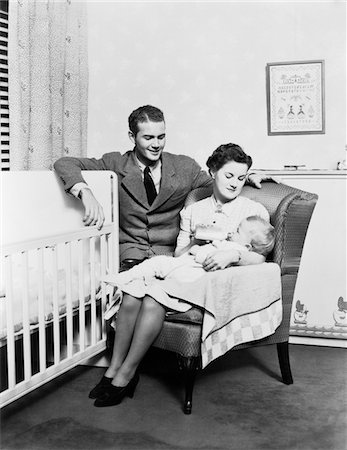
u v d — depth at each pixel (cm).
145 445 199
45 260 256
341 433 207
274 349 300
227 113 323
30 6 280
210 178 283
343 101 309
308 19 310
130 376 229
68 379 258
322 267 299
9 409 228
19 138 275
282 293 246
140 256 274
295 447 197
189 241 259
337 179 293
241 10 317
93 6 336
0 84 278
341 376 262
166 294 220
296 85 313
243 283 227
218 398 238
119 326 230
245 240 240
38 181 253
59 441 202
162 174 275
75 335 263
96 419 218
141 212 278
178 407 229
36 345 270
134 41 332
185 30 325
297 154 317
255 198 260
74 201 264
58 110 305
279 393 243
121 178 277
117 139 339
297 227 246
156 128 267
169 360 282
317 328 303
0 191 239
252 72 318
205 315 214
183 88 328
